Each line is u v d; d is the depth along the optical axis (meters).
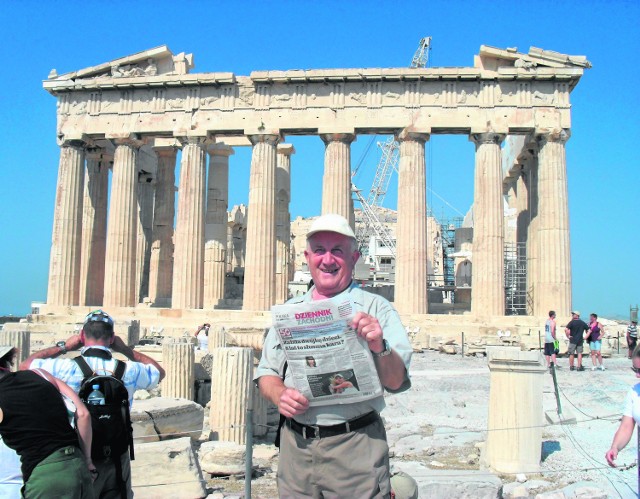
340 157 46.12
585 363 33.38
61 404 7.50
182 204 47.00
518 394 14.12
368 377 6.07
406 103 45.91
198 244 46.75
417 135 45.66
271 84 47.09
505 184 63.72
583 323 29.66
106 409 8.08
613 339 42.00
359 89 46.41
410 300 44.25
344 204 45.69
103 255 54.50
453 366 31.88
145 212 59.12
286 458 6.49
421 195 45.22
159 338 42.09
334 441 6.24
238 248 72.12
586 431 16.83
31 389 7.39
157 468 12.09
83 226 53.91
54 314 45.84
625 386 24.00
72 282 48.03
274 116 46.75
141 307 50.06
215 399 16.09
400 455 15.49
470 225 70.75
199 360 22.06
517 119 45.16
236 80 47.47
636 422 9.62
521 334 41.53
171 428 14.84
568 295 43.62
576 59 44.94
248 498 10.20
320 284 6.54
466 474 12.59
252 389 16.20
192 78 47.25
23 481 7.36
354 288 6.62
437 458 15.25
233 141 54.22
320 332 5.97
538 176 45.47
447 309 56.91
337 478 6.21
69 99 49.44
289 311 5.97
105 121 48.69
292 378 6.18
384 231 93.88
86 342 8.67
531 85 45.47
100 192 54.38
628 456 14.78
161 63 49.03
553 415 18.09
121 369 8.50
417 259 44.47
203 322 44.12
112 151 53.72
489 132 45.09
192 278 46.22
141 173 58.81
